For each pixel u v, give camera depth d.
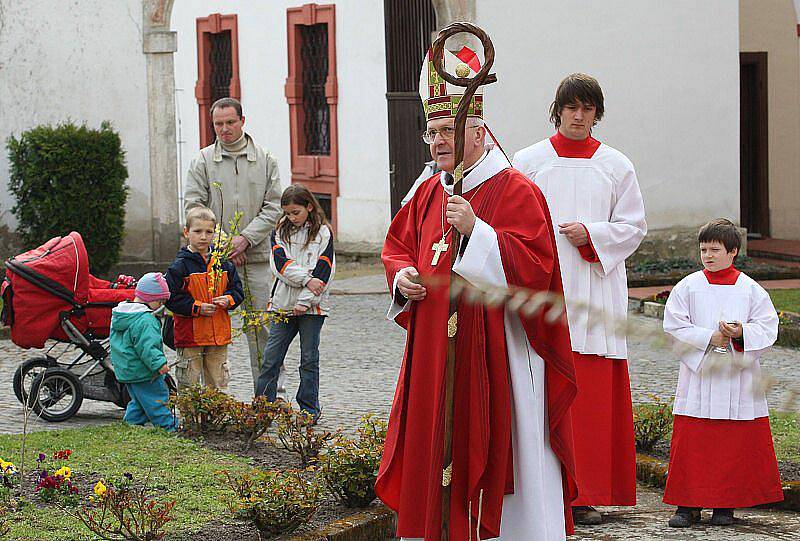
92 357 8.53
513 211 4.59
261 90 21.81
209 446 7.19
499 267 4.37
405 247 5.00
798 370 8.91
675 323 6.14
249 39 22.06
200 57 23.67
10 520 5.52
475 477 4.50
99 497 5.44
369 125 19.05
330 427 8.08
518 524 4.61
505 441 4.55
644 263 16.62
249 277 8.95
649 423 7.32
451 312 4.35
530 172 6.48
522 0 15.88
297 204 8.16
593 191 6.38
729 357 2.79
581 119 6.38
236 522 5.56
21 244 14.98
